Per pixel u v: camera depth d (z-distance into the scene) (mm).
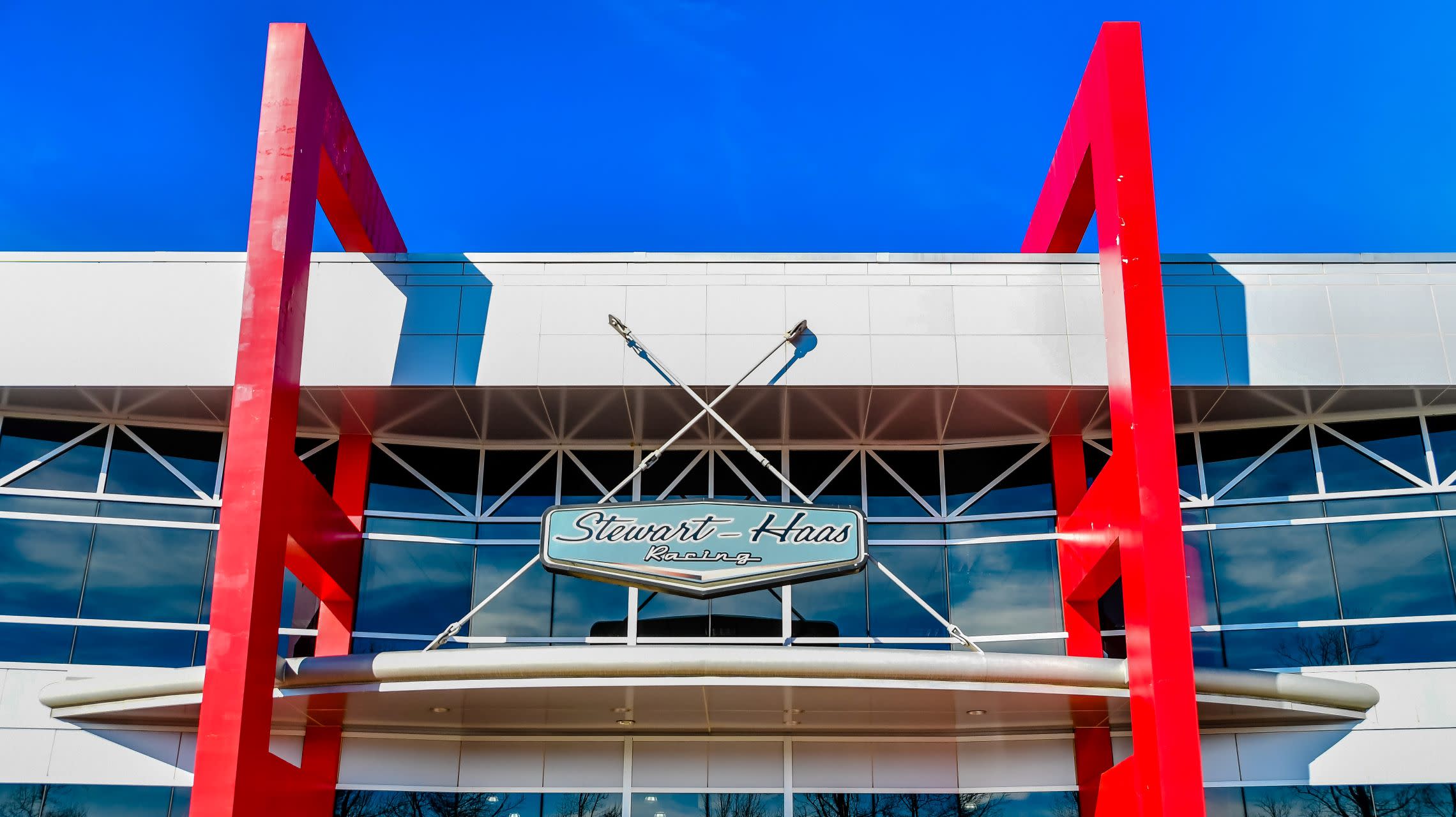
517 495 17859
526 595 17406
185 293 16234
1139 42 14742
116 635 16578
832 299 16078
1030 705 14547
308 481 14969
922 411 16656
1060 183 17531
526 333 15953
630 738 16656
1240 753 16125
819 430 17406
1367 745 15914
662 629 17219
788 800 16375
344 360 15828
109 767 15984
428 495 17812
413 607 17219
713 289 16141
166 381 15922
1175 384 15828
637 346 15891
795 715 15430
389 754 16484
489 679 13602
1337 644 16500
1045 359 15797
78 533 16922
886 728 16453
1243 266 16219
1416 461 17047
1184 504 17438
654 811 16344
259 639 12961
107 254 16344
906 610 17359
